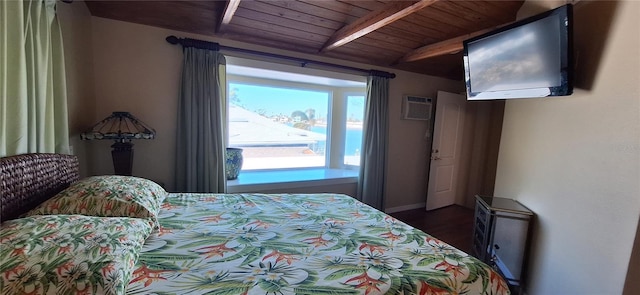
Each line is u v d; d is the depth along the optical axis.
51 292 0.70
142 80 2.32
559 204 1.73
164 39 2.35
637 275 1.23
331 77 3.18
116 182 1.42
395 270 1.04
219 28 2.39
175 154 2.49
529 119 2.11
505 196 2.42
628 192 1.26
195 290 0.85
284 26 2.58
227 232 1.31
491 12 2.61
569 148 1.66
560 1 1.93
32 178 1.19
